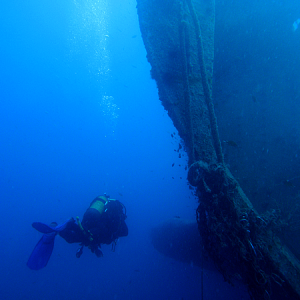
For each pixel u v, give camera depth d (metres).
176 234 5.60
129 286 11.41
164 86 2.40
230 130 3.34
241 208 2.11
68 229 3.45
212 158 2.21
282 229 2.81
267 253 2.08
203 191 2.13
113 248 4.16
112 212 3.89
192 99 2.30
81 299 12.01
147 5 2.62
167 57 2.43
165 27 2.49
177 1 2.31
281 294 2.19
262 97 3.22
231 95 3.41
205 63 2.36
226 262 2.44
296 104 3.04
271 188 3.07
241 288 4.58
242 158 3.23
